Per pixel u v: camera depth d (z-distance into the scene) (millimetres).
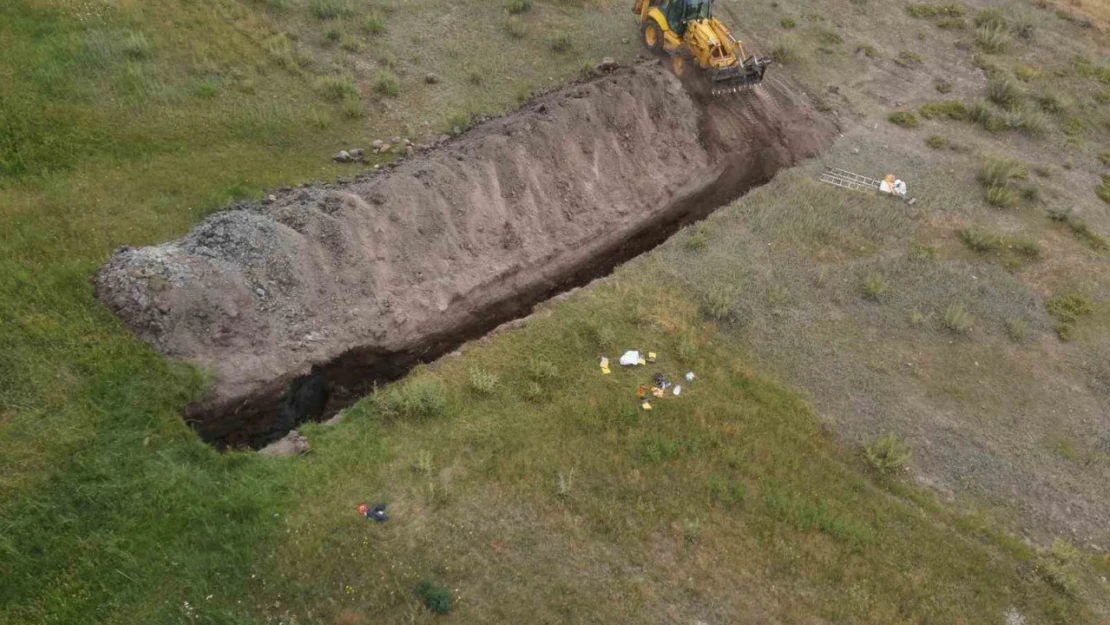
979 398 15008
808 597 11266
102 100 17844
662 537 11836
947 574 11828
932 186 20188
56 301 13453
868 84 23766
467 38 22594
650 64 21750
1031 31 26672
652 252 17609
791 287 16953
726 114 21469
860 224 18750
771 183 19891
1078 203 20344
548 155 18609
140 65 18797
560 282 18062
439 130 19359
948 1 28047
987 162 20391
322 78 19969
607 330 15242
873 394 14820
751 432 13703
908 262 17875
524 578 11023
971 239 18484
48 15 19406
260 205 16266
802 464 13289
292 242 15039
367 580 10719
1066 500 13312
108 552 10500
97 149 16766
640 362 14742
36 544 10477
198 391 13141
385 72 20547
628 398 14016
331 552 10938
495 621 10469
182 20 20531
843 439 13898
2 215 14773
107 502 11070
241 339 14031
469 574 10969
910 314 16609
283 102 19203
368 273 15484
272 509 11344
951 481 13430
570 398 13891
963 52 25609
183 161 17078
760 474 12953
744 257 17609
